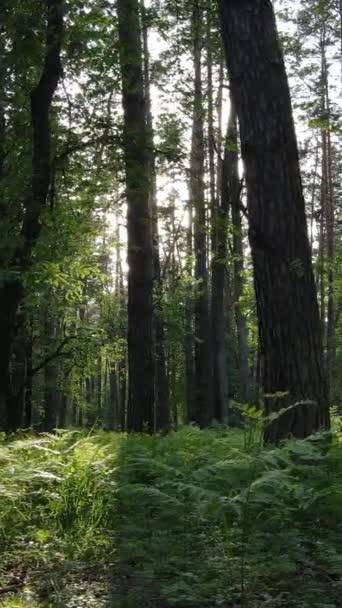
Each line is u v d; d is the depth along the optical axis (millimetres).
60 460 6699
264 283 7617
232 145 10859
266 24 7879
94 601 4074
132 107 15125
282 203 7629
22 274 12727
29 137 14719
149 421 14938
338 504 5141
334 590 4160
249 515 5031
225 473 5414
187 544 4949
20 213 14062
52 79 13680
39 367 20375
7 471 6016
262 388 7594
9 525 5504
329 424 7375
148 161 14984
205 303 25531
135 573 4527
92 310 42344
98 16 14039
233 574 4309
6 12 12945
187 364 32625
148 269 15227
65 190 16406
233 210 18766
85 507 5832
